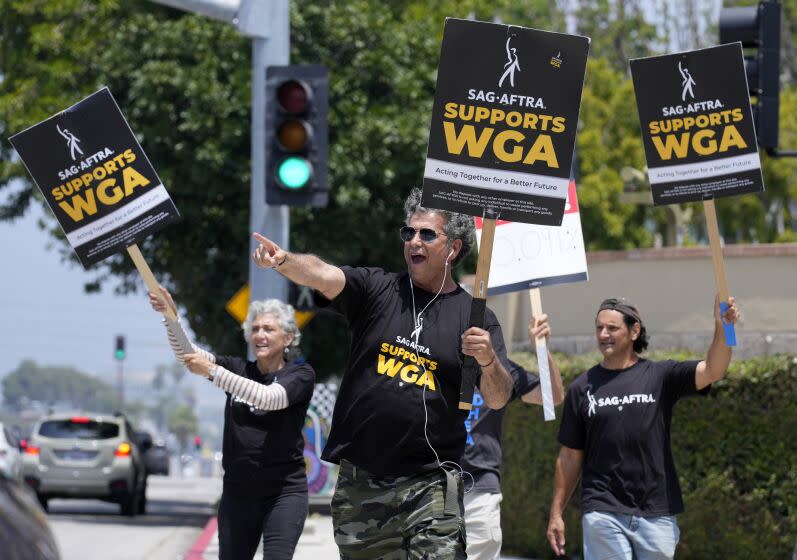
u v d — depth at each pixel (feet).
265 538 40.91
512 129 33.88
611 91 206.49
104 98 38.70
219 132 120.16
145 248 134.72
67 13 135.74
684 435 60.70
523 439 69.31
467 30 33.81
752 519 59.21
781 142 195.93
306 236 124.47
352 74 127.24
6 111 135.33
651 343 70.74
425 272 34.24
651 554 42.55
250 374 42.75
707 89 40.01
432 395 33.50
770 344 66.08
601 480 43.19
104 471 120.57
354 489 33.73
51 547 18.61
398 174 126.31
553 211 33.86
